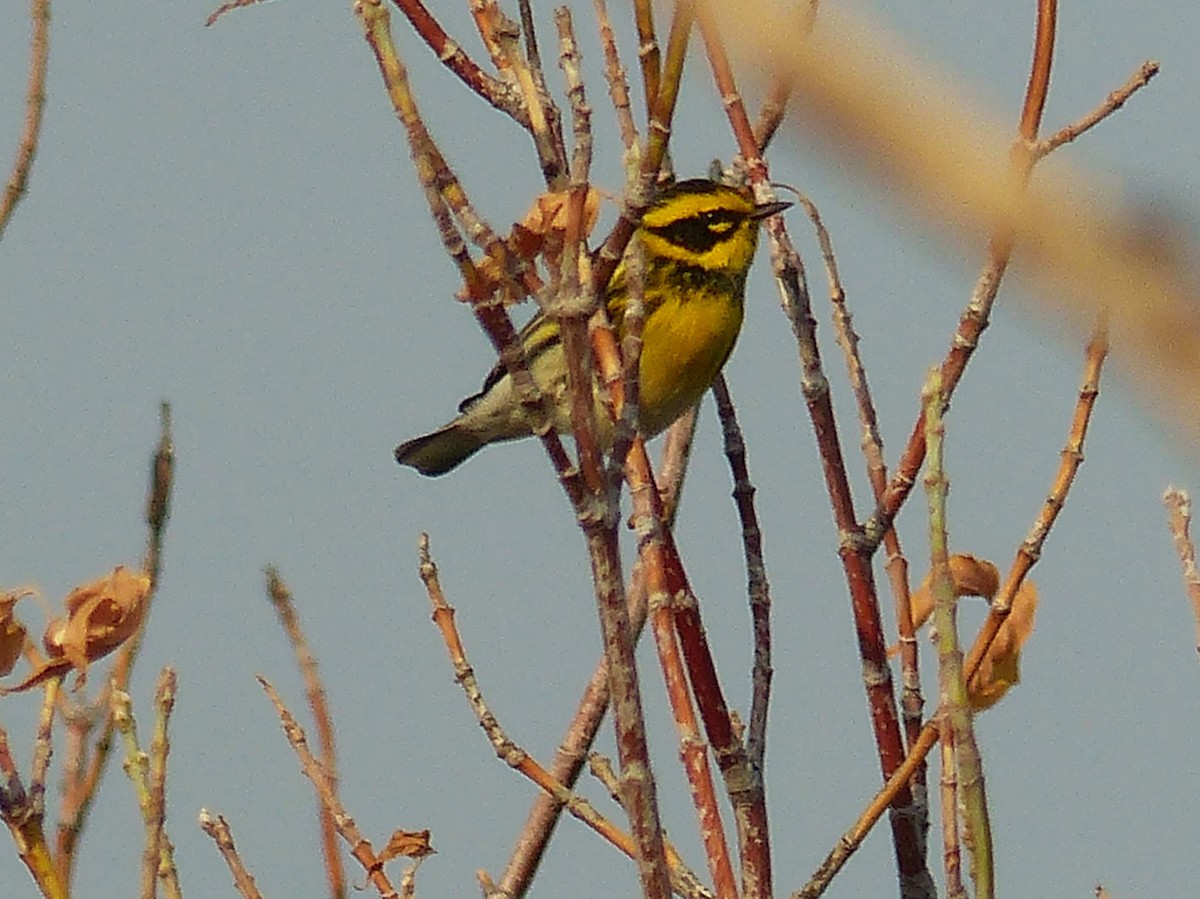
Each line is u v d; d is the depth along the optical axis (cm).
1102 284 217
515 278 589
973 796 580
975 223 223
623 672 574
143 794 623
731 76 859
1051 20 732
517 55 728
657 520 738
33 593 644
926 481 596
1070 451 752
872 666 813
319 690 833
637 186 579
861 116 222
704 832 700
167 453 710
